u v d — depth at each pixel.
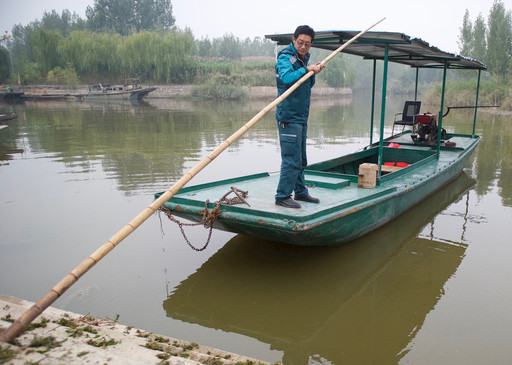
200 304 3.73
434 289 4.02
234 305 3.73
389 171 6.99
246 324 3.46
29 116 21.11
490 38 30.20
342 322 3.50
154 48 43.03
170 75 44.31
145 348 2.56
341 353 3.10
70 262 4.38
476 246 5.01
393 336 3.31
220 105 30.36
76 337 2.61
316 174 5.75
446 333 3.33
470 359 3.02
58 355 2.30
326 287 4.07
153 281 4.09
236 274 4.30
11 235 5.08
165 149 11.34
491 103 27.00
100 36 44.69
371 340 3.26
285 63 3.82
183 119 19.62
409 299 3.86
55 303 3.65
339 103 35.47
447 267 4.48
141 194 6.82
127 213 5.89
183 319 3.50
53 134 14.39
